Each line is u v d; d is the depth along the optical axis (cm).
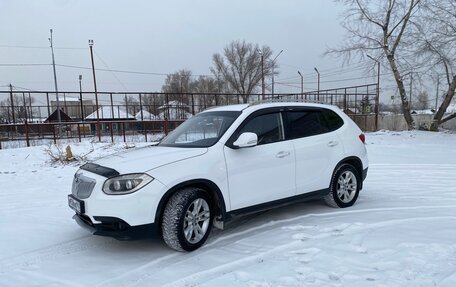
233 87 6919
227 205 429
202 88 7312
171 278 340
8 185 871
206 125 483
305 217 510
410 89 2442
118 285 333
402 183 759
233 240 434
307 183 506
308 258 364
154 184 381
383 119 3203
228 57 6881
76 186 416
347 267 338
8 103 4569
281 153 477
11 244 444
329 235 430
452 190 682
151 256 396
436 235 413
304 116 528
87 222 402
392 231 432
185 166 402
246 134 431
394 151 1364
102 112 3888
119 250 418
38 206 641
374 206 564
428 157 1191
